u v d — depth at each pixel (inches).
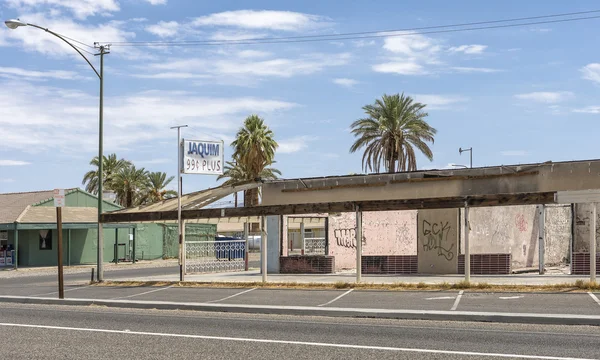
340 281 927.0
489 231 1104.8
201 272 1277.1
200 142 1153.4
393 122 1911.9
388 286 837.8
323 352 439.8
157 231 2235.5
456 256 1036.5
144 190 2999.5
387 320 609.0
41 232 1900.8
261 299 778.2
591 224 755.4
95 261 2037.4
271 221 1210.0
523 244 1165.7
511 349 436.1
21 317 668.7
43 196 2016.5
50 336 529.3
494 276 966.4
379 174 1099.9
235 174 2197.3
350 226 1219.9
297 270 1176.8
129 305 780.0
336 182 1140.5
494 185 999.0
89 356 438.6
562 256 1238.9
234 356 431.2
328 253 1179.9
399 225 1261.1
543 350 430.3
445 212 1048.2
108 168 3014.3
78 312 716.7
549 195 778.8
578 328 531.2
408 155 1925.4
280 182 1200.2
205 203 1206.9
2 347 479.5
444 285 809.5
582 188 935.0
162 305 754.2
